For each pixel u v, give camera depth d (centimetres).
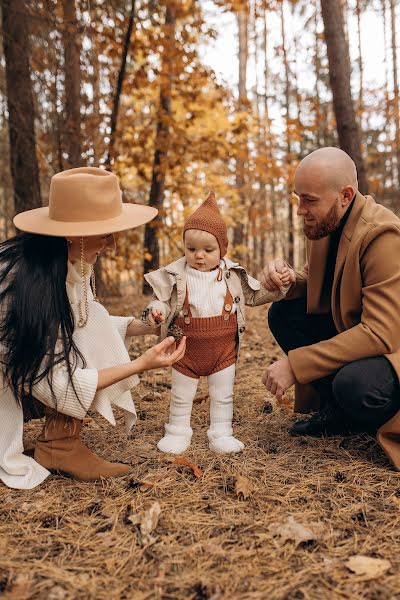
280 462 260
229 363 273
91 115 724
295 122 1120
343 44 742
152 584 173
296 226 1688
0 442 239
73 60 648
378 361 240
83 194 223
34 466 241
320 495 227
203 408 344
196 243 256
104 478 244
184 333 264
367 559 181
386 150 1722
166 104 892
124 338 277
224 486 236
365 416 245
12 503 222
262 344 554
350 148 752
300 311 309
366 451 272
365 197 267
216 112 1147
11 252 231
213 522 208
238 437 295
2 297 223
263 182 1328
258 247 1950
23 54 608
